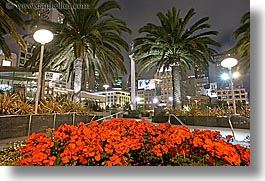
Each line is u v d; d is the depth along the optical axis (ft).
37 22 25.84
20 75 41.22
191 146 6.33
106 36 29.45
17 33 20.52
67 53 31.45
